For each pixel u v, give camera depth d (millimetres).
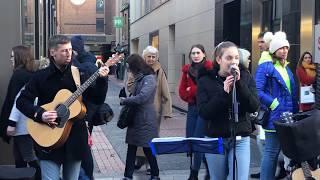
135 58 6570
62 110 4305
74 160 4465
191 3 19812
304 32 10133
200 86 4582
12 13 7176
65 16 64062
